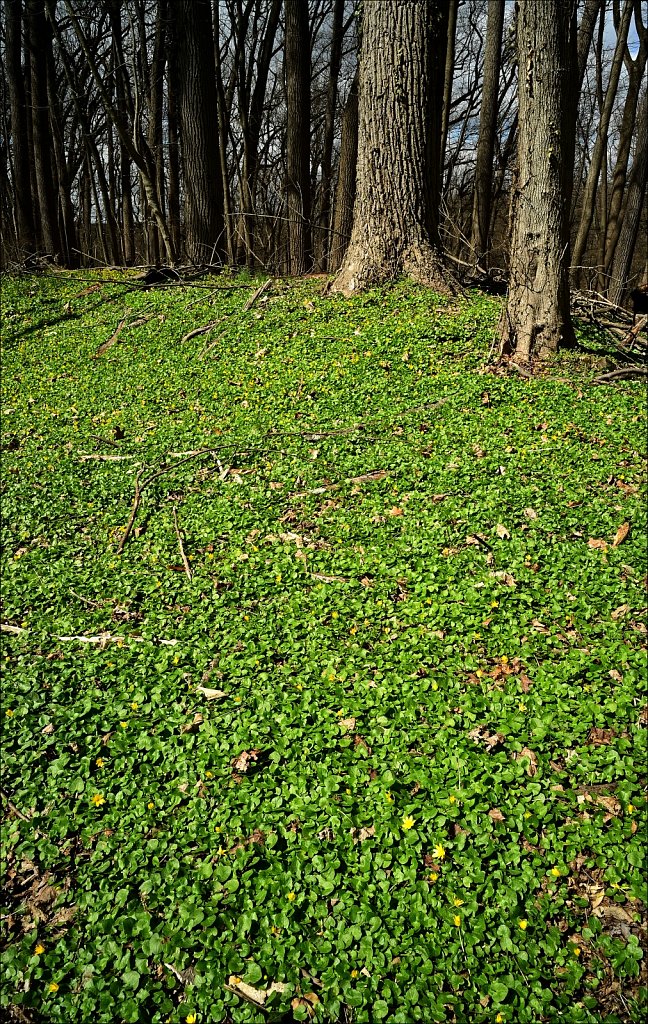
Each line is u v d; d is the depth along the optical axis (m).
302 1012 3.27
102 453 8.84
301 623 5.61
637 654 5.04
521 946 3.46
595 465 7.58
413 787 4.24
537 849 3.89
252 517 7.09
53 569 6.71
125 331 12.70
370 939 3.49
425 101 11.45
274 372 10.13
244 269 16.47
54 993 3.46
